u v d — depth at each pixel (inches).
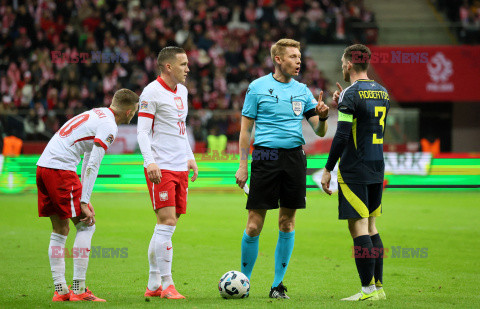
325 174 776.3
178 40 3329.2
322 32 3494.1
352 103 754.2
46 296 791.7
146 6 3506.4
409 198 2400.3
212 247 1280.8
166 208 783.1
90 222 766.5
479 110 3545.8
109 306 702.5
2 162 2524.6
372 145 767.1
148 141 778.8
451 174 2694.4
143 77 3051.2
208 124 2714.1
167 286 777.6
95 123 768.9
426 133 3548.2
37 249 1220.5
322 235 1470.2
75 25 3326.8
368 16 3587.6
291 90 805.2
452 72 3221.0
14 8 3326.8
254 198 790.5
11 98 2967.5
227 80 3233.3
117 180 2536.9
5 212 1863.9
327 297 792.3
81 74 3041.3
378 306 697.6
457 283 915.4
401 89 3211.1
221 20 3489.2
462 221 1715.1
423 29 3604.8
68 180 758.5
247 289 771.4
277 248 801.6
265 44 3390.7
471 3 3740.2
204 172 2610.7
